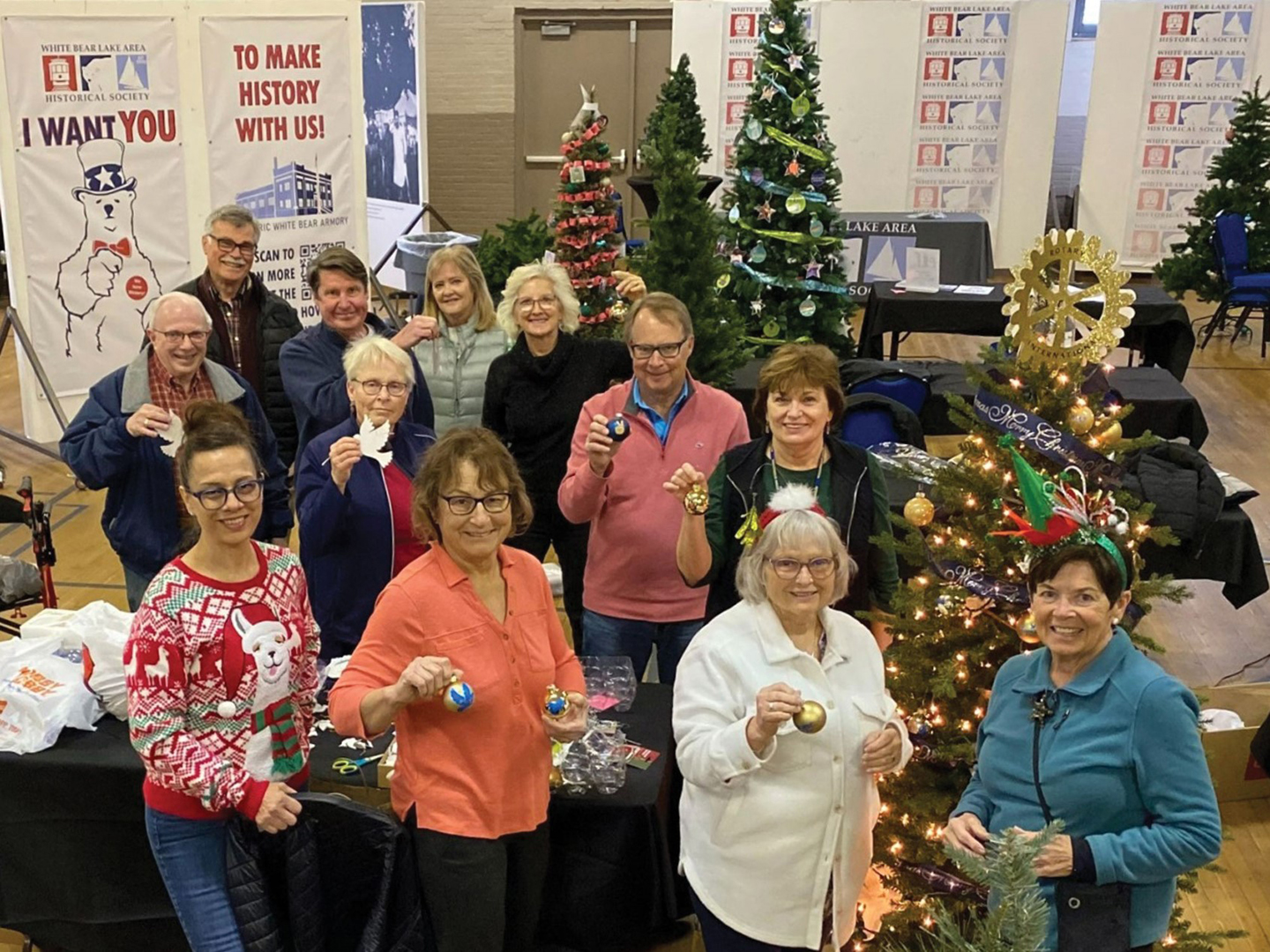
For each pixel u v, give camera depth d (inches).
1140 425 247.1
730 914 103.0
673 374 139.6
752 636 103.7
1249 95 406.0
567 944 126.3
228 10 284.7
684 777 104.1
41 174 274.5
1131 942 90.3
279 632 101.7
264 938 98.3
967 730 117.2
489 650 102.3
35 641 133.0
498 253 309.6
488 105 510.3
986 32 466.6
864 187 490.6
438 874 101.8
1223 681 200.2
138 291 292.8
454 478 99.7
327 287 166.9
